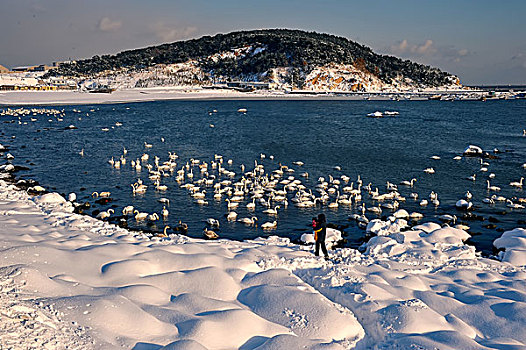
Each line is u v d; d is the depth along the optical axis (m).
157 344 9.13
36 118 98.50
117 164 46.44
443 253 19.42
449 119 108.00
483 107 155.50
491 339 11.04
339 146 63.88
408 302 12.15
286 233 27.38
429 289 14.38
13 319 8.73
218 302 11.44
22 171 43.91
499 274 16.59
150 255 14.25
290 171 45.94
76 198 34.34
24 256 12.52
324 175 44.50
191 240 19.17
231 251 16.98
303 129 85.38
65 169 45.12
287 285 12.68
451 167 48.78
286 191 37.66
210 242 19.14
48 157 51.72
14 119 95.12
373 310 11.75
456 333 10.56
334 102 182.50
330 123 97.12
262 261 15.09
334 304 11.73
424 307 11.94
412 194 36.12
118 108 135.38
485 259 18.97
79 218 21.94
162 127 86.25
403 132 81.12
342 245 24.89
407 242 21.50
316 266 15.45
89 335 8.95
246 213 31.33
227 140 69.25
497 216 31.23
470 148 56.25
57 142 63.75
